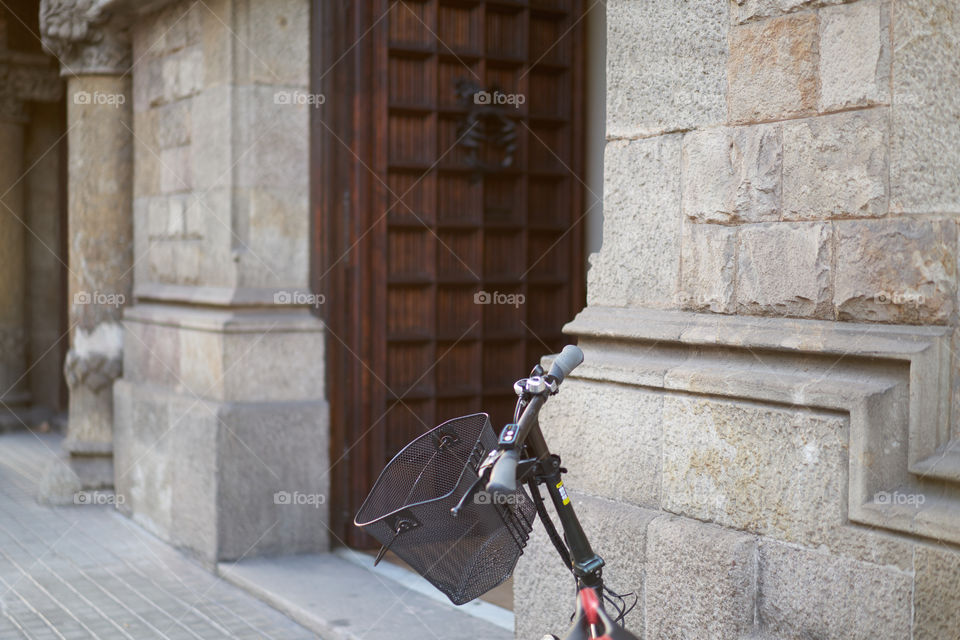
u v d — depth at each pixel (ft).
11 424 36.22
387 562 17.98
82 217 23.94
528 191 19.17
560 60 19.34
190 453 18.85
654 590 10.64
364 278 18.20
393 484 7.25
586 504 11.58
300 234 18.74
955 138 8.43
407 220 18.34
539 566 12.12
